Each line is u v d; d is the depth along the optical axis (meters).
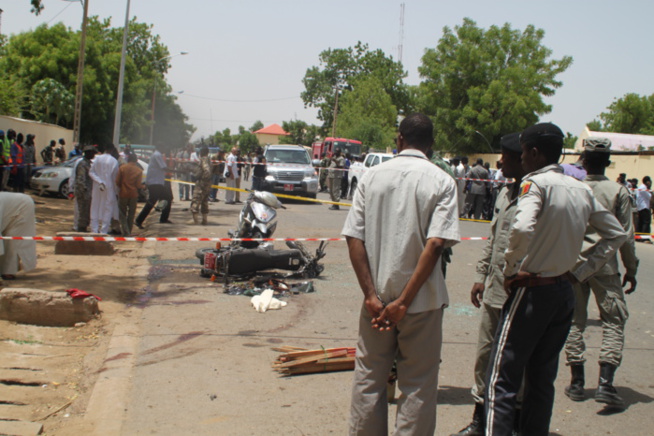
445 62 45.59
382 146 55.69
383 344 3.18
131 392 4.57
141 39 72.44
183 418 4.17
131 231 13.06
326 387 4.81
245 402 4.46
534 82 43.25
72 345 5.63
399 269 3.07
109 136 52.50
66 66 45.66
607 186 4.75
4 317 6.11
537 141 3.62
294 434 3.99
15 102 32.88
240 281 8.27
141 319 6.45
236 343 5.79
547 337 3.58
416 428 3.11
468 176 19.30
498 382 3.51
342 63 82.44
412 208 3.07
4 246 7.64
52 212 15.91
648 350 6.30
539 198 3.42
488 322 3.96
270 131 125.75
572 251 3.51
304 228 14.24
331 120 82.00
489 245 4.21
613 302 4.71
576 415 4.51
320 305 7.33
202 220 14.45
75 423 4.09
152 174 13.78
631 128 52.34
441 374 5.24
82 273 8.48
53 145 25.02
